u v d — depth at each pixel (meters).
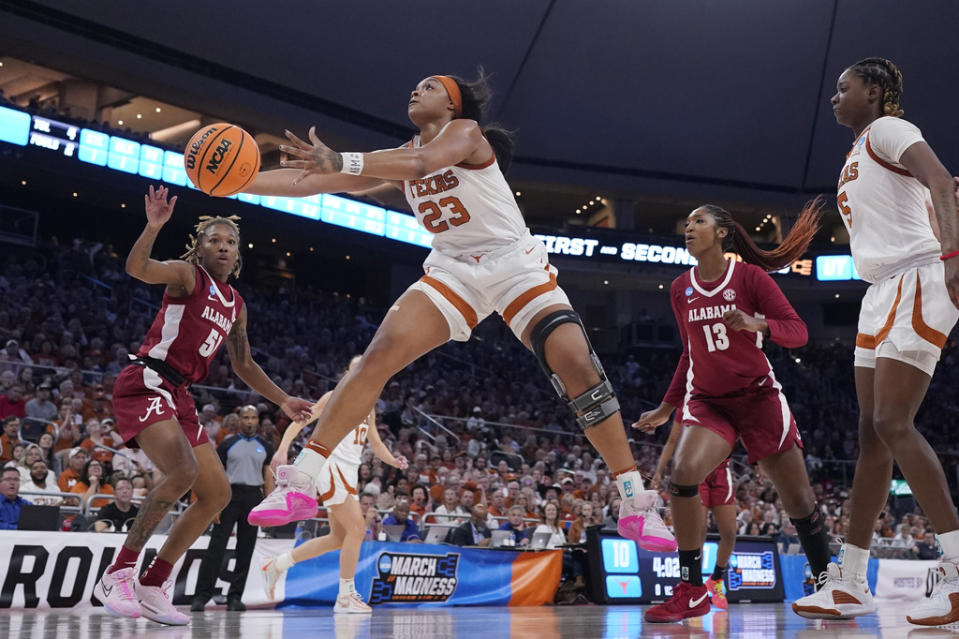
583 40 22.00
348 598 5.58
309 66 19.95
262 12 18.50
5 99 16.06
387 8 19.34
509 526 9.41
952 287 2.47
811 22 22.36
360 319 22.88
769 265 4.17
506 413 19.77
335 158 2.40
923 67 22.58
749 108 24.05
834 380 25.95
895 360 2.76
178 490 3.33
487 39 20.91
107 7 17.48
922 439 2.72
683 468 3.76
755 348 3.95
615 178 25.11
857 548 3.10
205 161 2.71
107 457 9.24
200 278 3.62
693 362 4.08
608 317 28.22
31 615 4.22
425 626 3.29
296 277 24.77
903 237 2.84
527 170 24.47
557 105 23.33
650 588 7.79
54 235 21.00
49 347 14.54
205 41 18.72
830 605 3.09
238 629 3.03
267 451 5.99
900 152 2.76
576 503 10.40
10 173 17.23
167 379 3.52
